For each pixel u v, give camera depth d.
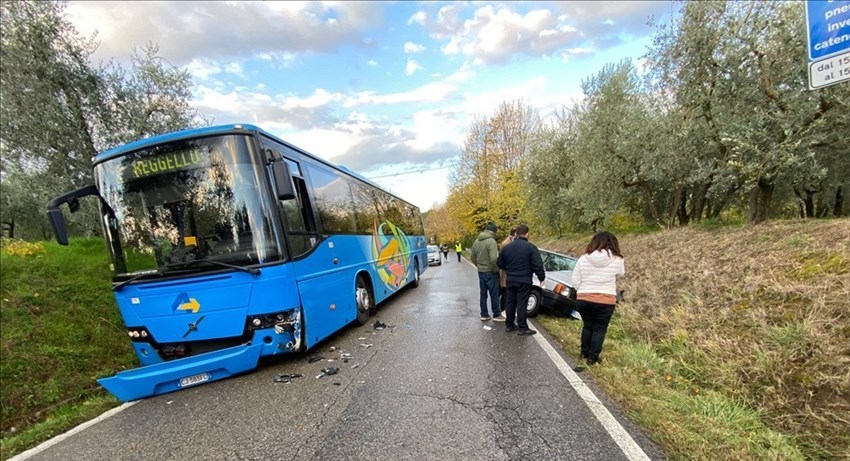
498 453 2.71
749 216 8.73
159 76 9.97
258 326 4.28
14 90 8.06
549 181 18.66
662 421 3.03
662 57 9.19
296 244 4.85
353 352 5.40
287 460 2.78
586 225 17.53
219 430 3.33
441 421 3.23
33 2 8.38
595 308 4.42
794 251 5.35
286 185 4.36
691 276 6.33
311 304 4.99
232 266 4.22
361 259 7.52
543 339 5.71
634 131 10.99
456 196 38.50
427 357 5.02
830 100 6.43
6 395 4.37
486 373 4.32
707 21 7.97
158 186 4.46
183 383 4.25
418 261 14.56
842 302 3.81
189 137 4.40
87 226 9.91
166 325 4.38
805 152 6.86
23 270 6.73
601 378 4.04
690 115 9.02
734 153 7.44
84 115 8.96
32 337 5.30
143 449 3.12
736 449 2.65
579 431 2.98
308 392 4.02
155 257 4.44
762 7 7.14
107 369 5.47
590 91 13.71
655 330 5.38
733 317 4.70
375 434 3.08
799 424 3.01
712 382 3.82
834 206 13.77
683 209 14.43
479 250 7.26
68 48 8.61
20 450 3.28
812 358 3.40
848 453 2.65
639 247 10.24
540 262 5.87
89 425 3.64
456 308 8.72
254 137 4.48
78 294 6.66
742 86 7.58
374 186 9.37
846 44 2.69
